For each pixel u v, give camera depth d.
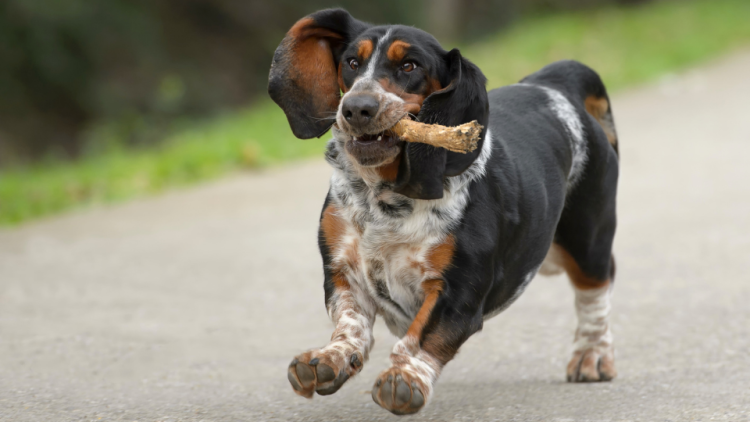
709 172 14.29
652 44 28.97
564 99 6.55
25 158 27.66
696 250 10.09
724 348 6.83
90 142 27.00
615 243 10.73
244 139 19.19
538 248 5.88
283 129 20.67
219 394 6.19
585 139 6.41
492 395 6.03
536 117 6.22
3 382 6.34
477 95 5.08
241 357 7.29
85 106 31.17
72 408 5.72
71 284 9.95
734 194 12.67
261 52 36.56
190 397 6.09
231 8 36.41
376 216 5.27
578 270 6.56
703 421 5.06
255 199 14.71
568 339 7.59
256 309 8.88
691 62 26.84
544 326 7.97
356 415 5.61
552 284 9.41
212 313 8.73
